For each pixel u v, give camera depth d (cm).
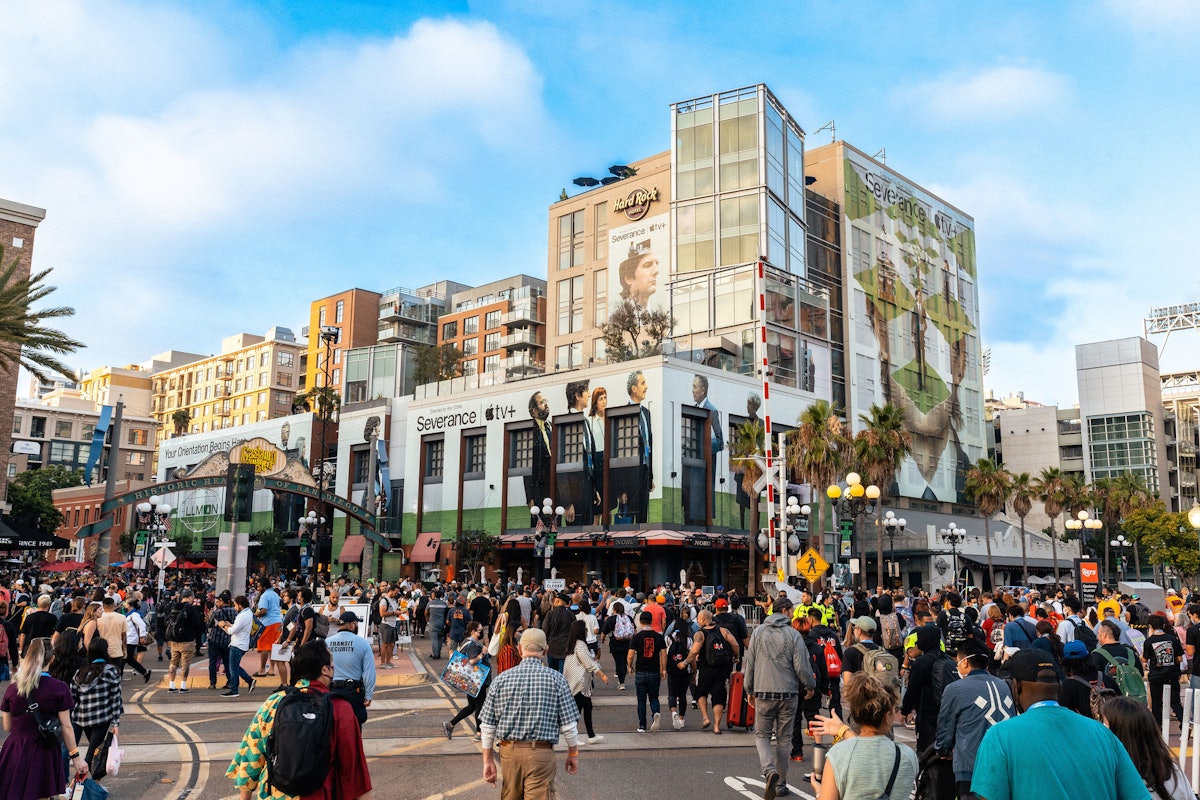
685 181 7056
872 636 1069
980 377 9519
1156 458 10325
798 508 3266
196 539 8300
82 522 9050
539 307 9800
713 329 6575
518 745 688
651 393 5203
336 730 577
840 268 7838
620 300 7562
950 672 860
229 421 13612
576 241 8062
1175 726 1372
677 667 1419
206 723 1427
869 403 7738
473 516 6062
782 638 1002
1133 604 1895
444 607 2664
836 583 3597
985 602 2425
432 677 2177
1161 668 1342
